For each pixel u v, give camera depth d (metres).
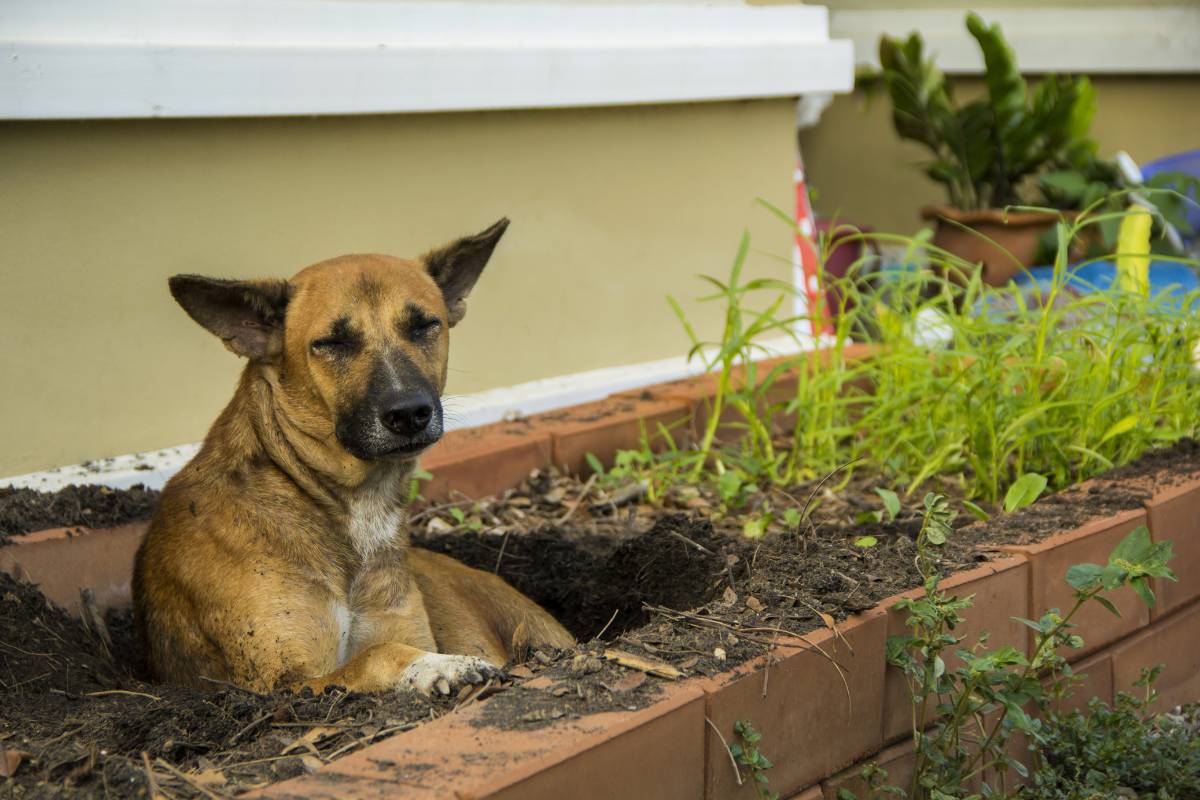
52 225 4.92
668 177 6.98
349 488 4.02
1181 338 5.52
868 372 6.11
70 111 4.81
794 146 7.69
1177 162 8.99
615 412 6.23
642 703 2.94
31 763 2.84
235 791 2.69
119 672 4.07
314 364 3.93
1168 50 10.21
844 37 10.87
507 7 6.15
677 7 6.82
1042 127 9.09
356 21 5.66
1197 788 3.78
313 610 3.82
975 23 8.70
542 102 6.22
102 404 5.12
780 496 5.43
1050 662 3.59
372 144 5.80
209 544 3.82
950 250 9.12
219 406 5.50
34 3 4.80
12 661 3.71
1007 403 5.26
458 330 6.16
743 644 3.31
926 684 3.42
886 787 3.37
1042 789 3.67
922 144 10.47
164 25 5.12
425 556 4.64
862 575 3.85
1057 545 4.18
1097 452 5.33
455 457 5.55
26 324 4.89
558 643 4.65
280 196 5.54
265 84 5.30
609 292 6.80
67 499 4.64
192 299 3.90
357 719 3.08
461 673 3.24
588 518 5.50
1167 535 4.68
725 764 3.08
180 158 5.23
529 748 2.69
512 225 6.33
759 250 7.50
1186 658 4.86
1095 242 8.55
